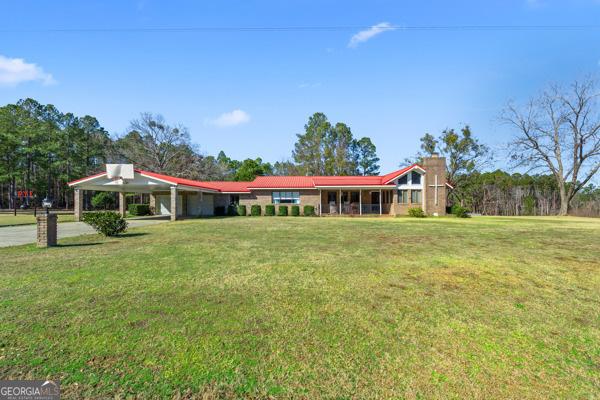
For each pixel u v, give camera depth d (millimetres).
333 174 48906
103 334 3193
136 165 38156
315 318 3654
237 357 2799
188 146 40719
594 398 2309
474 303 4207
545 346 3076
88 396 2268
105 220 11062
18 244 9398
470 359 2824
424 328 3428
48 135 44469
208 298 4297
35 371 2561
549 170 32719
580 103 30391
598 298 4449
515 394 2350
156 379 2477
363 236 11344
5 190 51156
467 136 38875
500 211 44688
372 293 4574
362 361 2766
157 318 3602
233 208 28703
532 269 6098
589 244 9406
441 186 27359
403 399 2281
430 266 6305
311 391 2359
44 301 4129
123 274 5559
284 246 8906
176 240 10211
